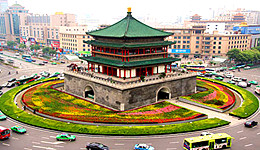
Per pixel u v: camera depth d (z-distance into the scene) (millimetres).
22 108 93875
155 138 69625
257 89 116938
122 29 101812
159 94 109375
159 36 105312
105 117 82312
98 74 107938
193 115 85000
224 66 194625
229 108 95062
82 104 97000
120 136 70625
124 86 88062
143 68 104312
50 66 191500
